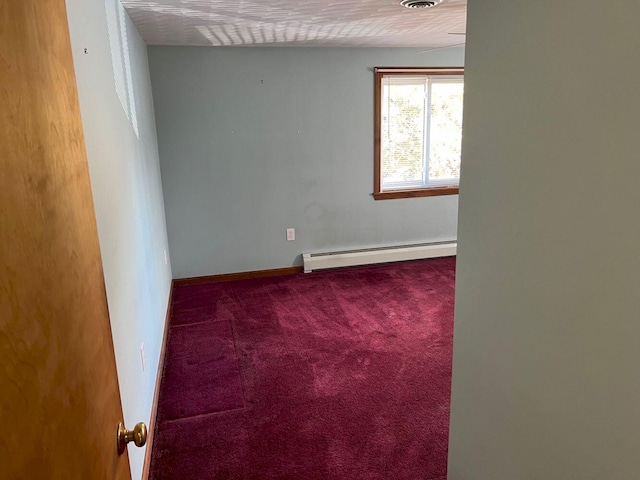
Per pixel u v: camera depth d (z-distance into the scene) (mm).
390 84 4543
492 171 1309
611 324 978
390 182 4805
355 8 2701
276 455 2182
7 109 570
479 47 1310
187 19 2881
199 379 2820
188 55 3959
